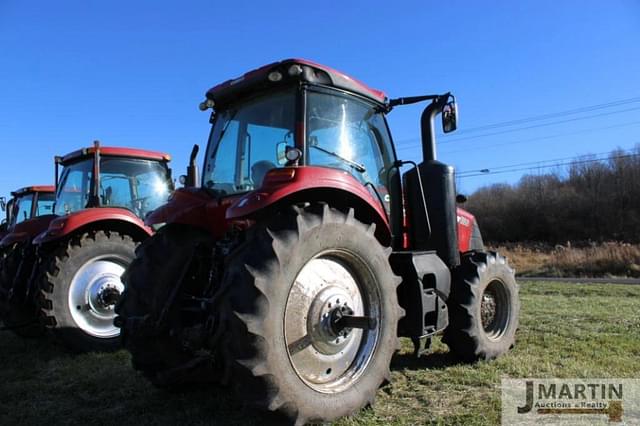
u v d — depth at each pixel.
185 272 3.82
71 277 5.49
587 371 4.01
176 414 3.33
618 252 20.94
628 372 4.00
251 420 3.14
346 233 3.18
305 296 3.04
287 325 2.93
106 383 4.08
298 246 2.92
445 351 4.83
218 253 3.59
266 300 2.74
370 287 3.34
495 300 4.83
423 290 3.81
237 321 2.70
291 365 2.86
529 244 32.97
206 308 3.28
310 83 3.57
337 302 3.15
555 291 10.80
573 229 32.84
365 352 3.29
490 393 3.59
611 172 34.09
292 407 2.80
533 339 5.24
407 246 4.32
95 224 5.85
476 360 4.41
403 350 4.87
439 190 4.31
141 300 3.75
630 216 31.48
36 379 4.30
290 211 3.04
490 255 4.74
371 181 4.02
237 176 3.88
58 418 3.34
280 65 3.51
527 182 37.56
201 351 3.84
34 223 6.68
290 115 3.59
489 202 37.38
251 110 3.86
